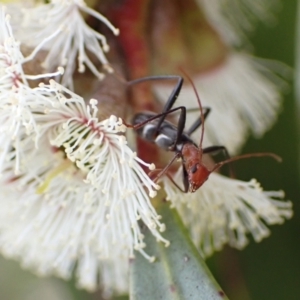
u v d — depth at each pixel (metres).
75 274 0.19
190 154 0.16
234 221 0.17
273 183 0.19
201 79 0.18
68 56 0.16
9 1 0.16
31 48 0.16
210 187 0.17
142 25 0.17
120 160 0.16
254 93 0.19
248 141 0.19
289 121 0.19
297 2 0.19
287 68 0.19
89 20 0.17
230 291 0.18
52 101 0.16
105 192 0.16
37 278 0.21
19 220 0.17
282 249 0.18
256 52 0.19
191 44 0.18
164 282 0.16
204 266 0.16
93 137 0.16
